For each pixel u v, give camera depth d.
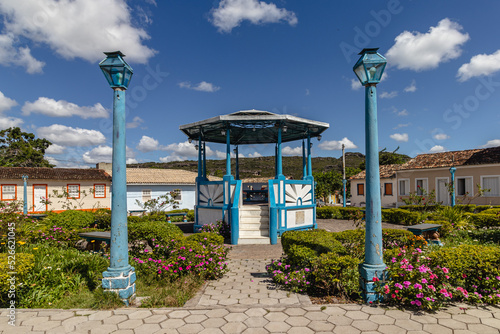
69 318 3.75
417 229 7.77
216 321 3.67
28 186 23.00
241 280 5.45
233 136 14.27
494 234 9.15
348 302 4.23
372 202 4.28
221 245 6.40
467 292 4.23
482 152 20.84
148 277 5.29
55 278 4.78
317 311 3.93
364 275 4.21
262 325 3.55
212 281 5.39
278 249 8.30
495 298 4.09
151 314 3.88
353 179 31.02
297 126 11.81
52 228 8.20
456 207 15.92
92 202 25.80
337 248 5.38
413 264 4.36
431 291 3.98
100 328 3.49
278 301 4.34
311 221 11.14
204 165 12.81
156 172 29.97
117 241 4.33
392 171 27.16
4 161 32.50
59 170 25.77
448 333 3.31
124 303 4.19
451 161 21.95
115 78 4.38
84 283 4.97
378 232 4.26
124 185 4.45
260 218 10.30
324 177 35.50
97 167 30.16
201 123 10.97
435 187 22.67
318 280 4.50
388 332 3.35
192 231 12.13
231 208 9.20
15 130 36.03
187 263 5.41
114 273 4.23
